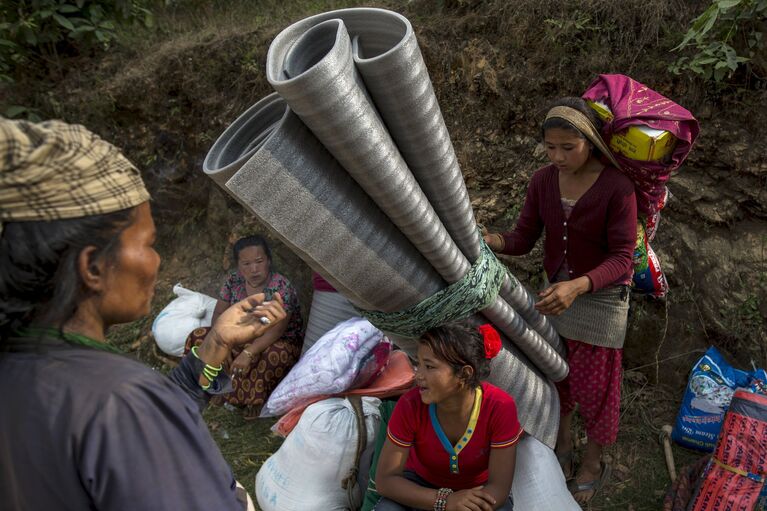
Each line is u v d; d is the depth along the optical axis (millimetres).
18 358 1011
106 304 1075
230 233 4512
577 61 3414
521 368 2521
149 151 4863
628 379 3301
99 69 5082
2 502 1002
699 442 2920
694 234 3229
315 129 1613
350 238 1812
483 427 2195
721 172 3176
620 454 3029
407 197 1806
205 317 4090
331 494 2684
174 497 1005
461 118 3732
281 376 3514
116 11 4957
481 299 2180
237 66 4426
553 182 2553
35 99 5199
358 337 2963
